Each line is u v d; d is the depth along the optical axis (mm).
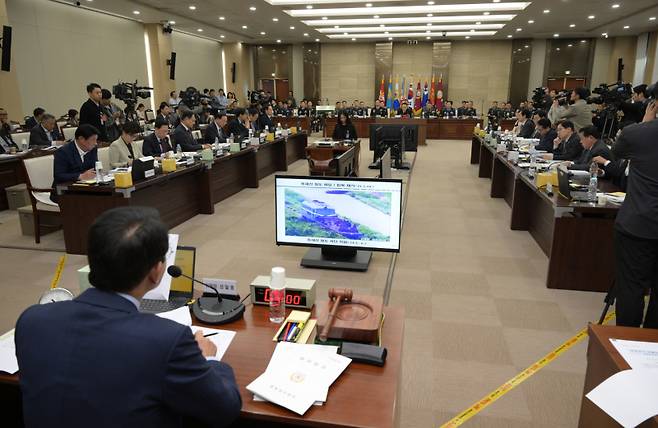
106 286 1054
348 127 8328
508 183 6324
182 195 5316
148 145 5723
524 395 2312
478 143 9586
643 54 15648
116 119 7570
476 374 2482
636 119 6199
